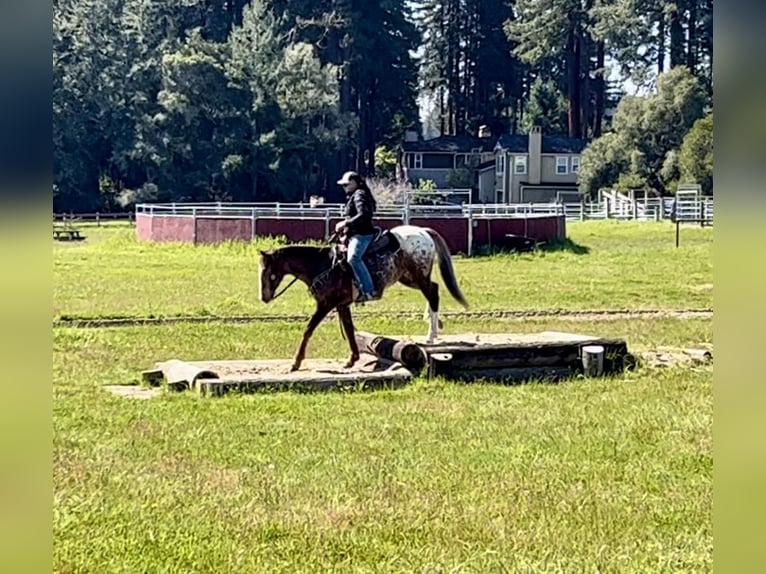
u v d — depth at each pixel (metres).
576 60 82.56
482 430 9.15
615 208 55.12
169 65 65.88
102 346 15.00
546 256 35.56
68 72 67.31
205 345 15.13
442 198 59.78
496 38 90.50
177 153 66.44
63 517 6.18
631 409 10.10
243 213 43.41
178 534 6.01
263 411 10.09
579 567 5.39
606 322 18.09
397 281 12.73
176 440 8.73
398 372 11.74
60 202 67.56
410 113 83.62
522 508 6.58
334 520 6.32
